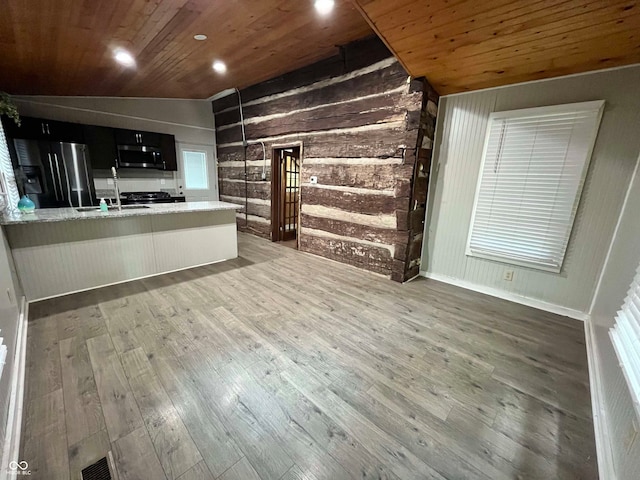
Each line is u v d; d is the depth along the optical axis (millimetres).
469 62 2602
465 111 3137
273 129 5055
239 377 1801
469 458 1327
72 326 2314
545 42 2178
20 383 1617
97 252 3057
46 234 2713
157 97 5988
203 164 6891
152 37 2979
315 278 3580
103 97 5418
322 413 1552
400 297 3084
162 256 3582
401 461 1304
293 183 5859
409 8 2191
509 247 3012
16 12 2219
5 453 1216
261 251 4797
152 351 2027
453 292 3256
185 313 2592
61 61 3365
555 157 2639
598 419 1521
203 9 2523
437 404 1641
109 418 1469
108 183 5598
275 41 3316
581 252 2625
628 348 1396
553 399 1703
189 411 1534
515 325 2555
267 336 2270
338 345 2180
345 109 3809
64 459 1256
